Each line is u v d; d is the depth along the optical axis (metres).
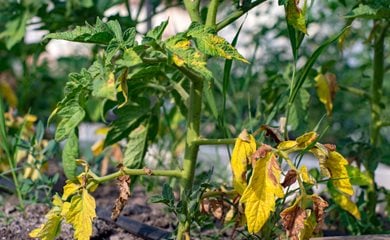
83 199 0.95
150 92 1.23
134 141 1.21
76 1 1.42
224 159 1.90
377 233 1.24
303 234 0.88
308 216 0.90
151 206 1.40
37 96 2.15
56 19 1.46
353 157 1.27
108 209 1.35
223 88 1.05
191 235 1.17
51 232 0.98
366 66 1.43
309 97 1.25
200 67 0.87
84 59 2.21
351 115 2.28
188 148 1.03
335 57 2.13
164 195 1.01
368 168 1.26
